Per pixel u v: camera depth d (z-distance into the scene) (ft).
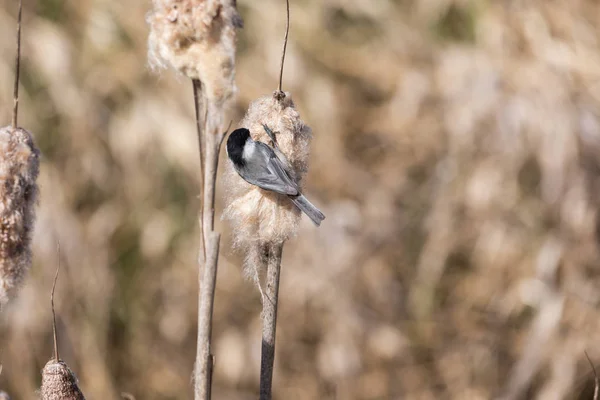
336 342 43.75
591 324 42.86
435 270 45.98
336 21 52.65
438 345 45.09
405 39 51.26
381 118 49.29
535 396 42.93
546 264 44.19
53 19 50.01
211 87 12.64
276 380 43.88
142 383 45.09
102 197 47.06
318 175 46.78
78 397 13.12
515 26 49.44
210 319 13.14
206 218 12.97
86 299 44.52
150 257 46.57
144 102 47.47
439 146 48.24
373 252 45.85
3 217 13.32
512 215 45.98
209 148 12.84
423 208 47.47
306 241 45.29
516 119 46.03
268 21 49.80
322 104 47.78
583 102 46.88
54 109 47.47
